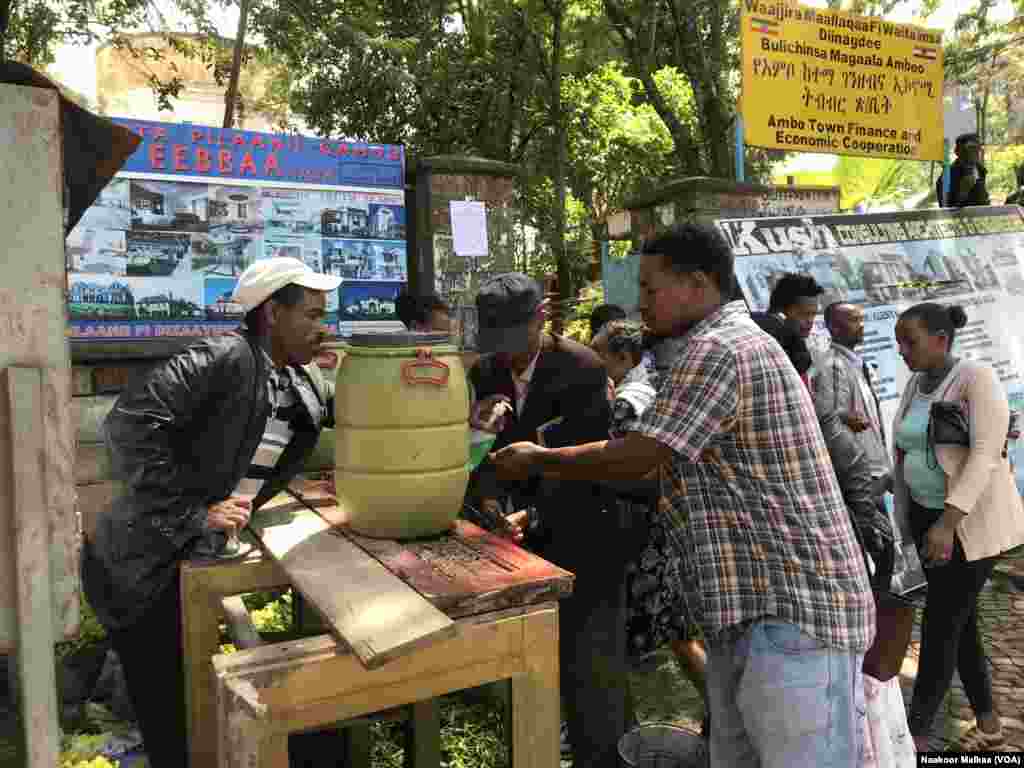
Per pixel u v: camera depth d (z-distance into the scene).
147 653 2.18
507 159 9.67
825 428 2.78
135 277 4.29
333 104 9.00
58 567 1.35
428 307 4.51
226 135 4.48
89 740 2.77
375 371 1.99
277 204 4.64
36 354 1.33
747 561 1.87
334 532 2.18
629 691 3.05
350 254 4.88
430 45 9.03
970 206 6.40
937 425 3.22
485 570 1.85
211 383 2.12
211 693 2.05
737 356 1.85
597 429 2.66
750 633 1.87
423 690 1.67
